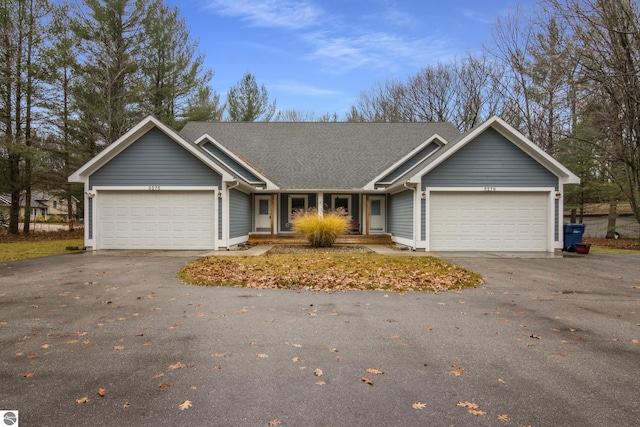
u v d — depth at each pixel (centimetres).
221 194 1420
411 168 1747
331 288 754
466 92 3475
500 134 1455
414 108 3712
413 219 1478
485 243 1452
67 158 2297
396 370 372
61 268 983
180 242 1433
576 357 408
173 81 2636
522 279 875
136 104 2522
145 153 1429
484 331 496
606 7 1606
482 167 1453
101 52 2328
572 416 289
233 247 1514
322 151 2003
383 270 945
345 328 505
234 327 506
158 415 288
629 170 1869
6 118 2053
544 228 1460
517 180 1454
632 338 470
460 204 1459
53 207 5834
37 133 2220
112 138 2388
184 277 855
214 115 2864
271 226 1869
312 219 1558
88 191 1420
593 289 768
